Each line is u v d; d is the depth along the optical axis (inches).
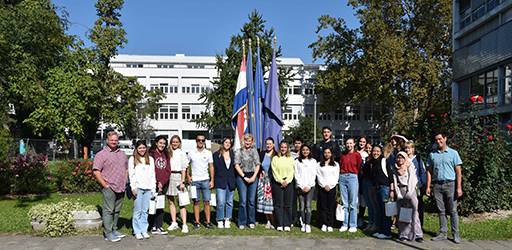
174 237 339.3
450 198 331.0
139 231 337.4
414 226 331.3
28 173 607.5
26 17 941.8
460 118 462.3
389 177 340.8
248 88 440.1
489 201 434.3
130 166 340.2
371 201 360.8
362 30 1561.3
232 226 381.7
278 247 310.5
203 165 370.6
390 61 1413.6
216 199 374.3
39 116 1021.2
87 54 1264.8
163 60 2807.6
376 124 2498.8
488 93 1035.3
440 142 335.6
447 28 1513.3
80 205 370.3
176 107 2568.9
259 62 448.8
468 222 401.4
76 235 344.8
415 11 1542.8
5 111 850.1
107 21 1398.9
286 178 364.2
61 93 1024.2
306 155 366.9
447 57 1599.4
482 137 444.1
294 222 390.3
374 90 1578.5
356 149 401.1
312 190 361.7
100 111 1332.4
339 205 364.2
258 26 1467.8
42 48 1012.5
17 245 314.7
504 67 953.5
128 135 2103.8
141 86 1487.5
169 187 360.8
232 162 375.2
